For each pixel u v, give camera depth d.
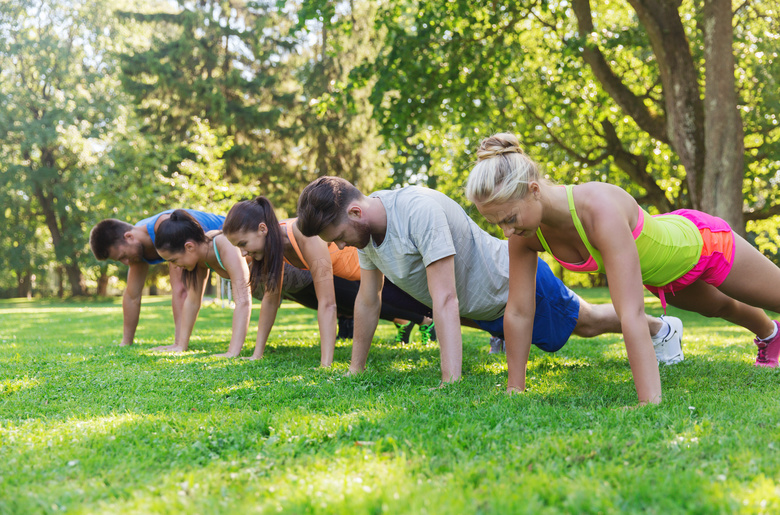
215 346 5.80
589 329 4.11
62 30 31.83
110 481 1.82
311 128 23.73
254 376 3.83
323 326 4.24
